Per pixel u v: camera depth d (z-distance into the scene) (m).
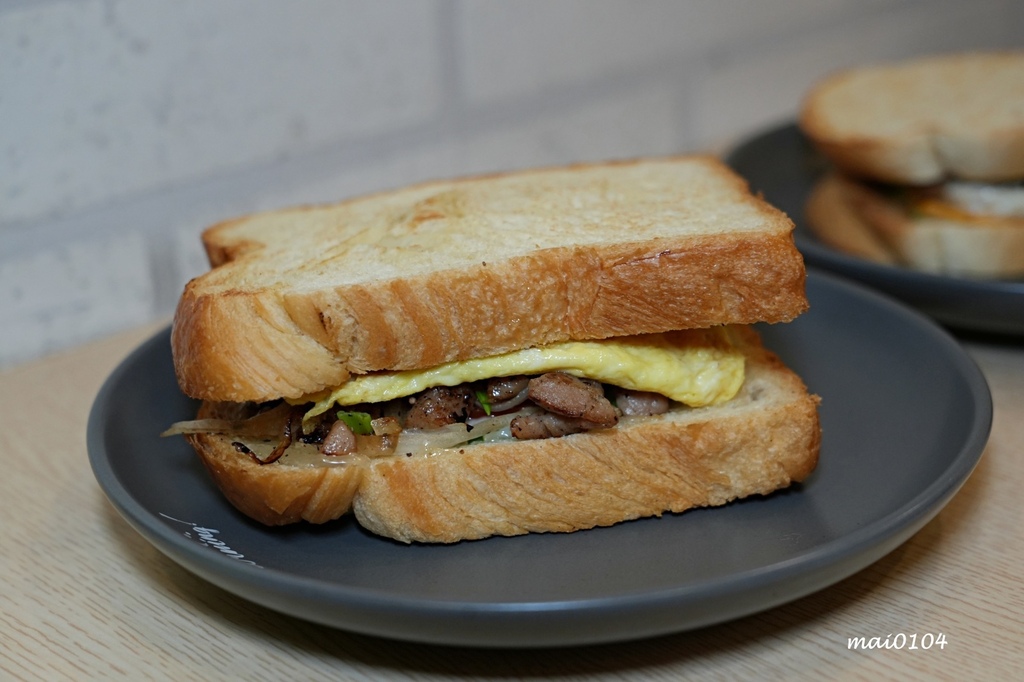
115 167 0.47
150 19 0.46
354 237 0.36
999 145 0.43
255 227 0.39
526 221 0.35
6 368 0.46
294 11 0.49
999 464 0.35
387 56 0.52
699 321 0.32
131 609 0.31
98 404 0.34
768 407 0.32
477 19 0.54
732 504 0.33
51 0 0.44
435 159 0.55
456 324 0.32
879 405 0.35
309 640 0.30
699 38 0.64
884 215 0.46
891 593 0.31
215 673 0.29
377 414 0.33
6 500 0.35
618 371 0.32
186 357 0.31
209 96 0.48
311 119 0.51
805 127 0.50
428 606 0.27
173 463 0.34
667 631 0.27
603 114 0.61
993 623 0.30
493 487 0.32
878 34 0.75
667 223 0.34
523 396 0.32
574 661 0.29
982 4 0.83
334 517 0.32
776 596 0.27
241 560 0.29
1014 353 0.41
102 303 0.48
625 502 0.32
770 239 0.32
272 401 0.33
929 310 0.40
